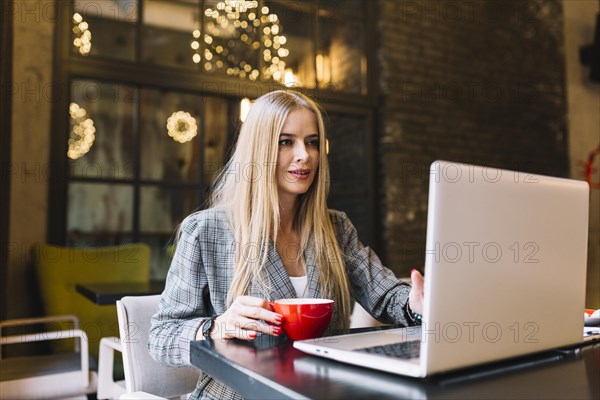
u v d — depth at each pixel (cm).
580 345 86
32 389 169
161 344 96
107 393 156
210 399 96
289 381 63
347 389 60
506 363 74
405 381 64
